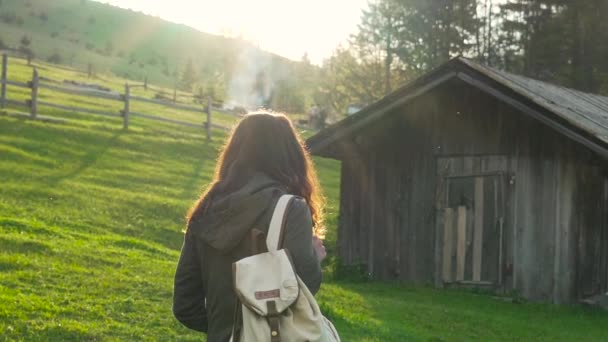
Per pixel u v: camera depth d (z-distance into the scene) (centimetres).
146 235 1844
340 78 7150
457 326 1176
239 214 343
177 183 2531
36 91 2911
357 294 1395
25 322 863
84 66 9506
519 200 1652
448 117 1752
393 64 6769
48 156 2439
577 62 5350
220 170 376
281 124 375
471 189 1716
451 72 1596
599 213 1622
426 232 1770
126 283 1115
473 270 1698
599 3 5306
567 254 1591
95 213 1900
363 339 952
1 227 1453
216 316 351
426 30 6425
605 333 1265
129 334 875
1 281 1038
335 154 1886
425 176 1780
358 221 1864
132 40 13512
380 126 1841
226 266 348
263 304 325
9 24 11538
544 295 1609
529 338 1135
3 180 2012
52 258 1234
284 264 329
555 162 1612
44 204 1867
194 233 355
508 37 6362
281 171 366
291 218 341
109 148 2794
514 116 1661
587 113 1667
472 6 6412
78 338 840
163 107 4438
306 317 329
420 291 1636
